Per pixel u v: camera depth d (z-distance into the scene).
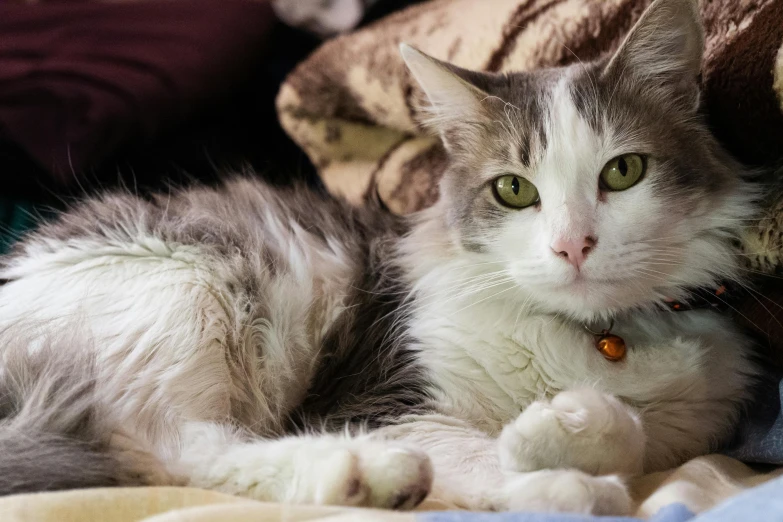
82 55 0.74
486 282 0.54
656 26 0.52
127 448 0.49
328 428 0.54
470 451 0.50
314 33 0.82
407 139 0.70
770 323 0.52
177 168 0.73
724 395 0.53
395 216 0.63
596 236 0.51
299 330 0.58
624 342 0.53
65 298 0.54
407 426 0.52
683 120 0.53
